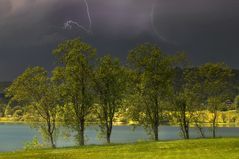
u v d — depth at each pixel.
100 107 86.69
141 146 64.38
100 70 84.94
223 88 93.19
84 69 84.62
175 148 59.50
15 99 86.62
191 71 93.38
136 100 87.81
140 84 88.31
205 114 92.31
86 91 85.31
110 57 86.88
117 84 86.25
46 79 86.62
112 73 85.50
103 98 85.94
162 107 89.81
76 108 85.25
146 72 87.44
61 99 85.88
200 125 92.38
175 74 92.75
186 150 56.28
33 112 87.19
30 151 64.75
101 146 70.06
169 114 91.00
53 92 86.56
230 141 64.56
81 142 85.19
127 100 88.06
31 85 86.12
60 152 60.31
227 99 94.06
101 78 85.06
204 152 52.91
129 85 88.31
